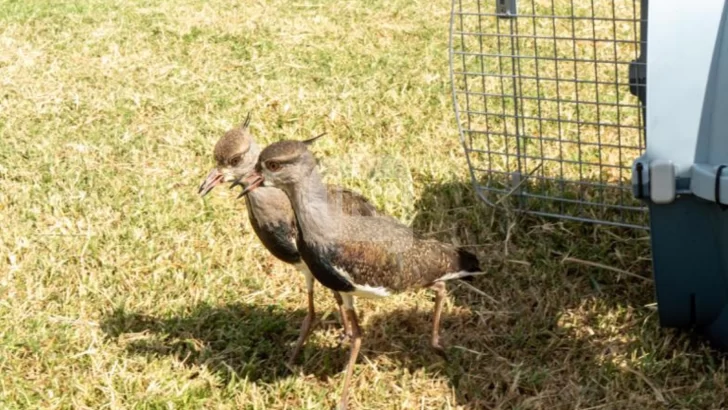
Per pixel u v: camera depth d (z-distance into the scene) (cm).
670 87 150
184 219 185
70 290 173
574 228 182
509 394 156
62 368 161
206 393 157
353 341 154
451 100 214
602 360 160
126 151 201
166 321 168
